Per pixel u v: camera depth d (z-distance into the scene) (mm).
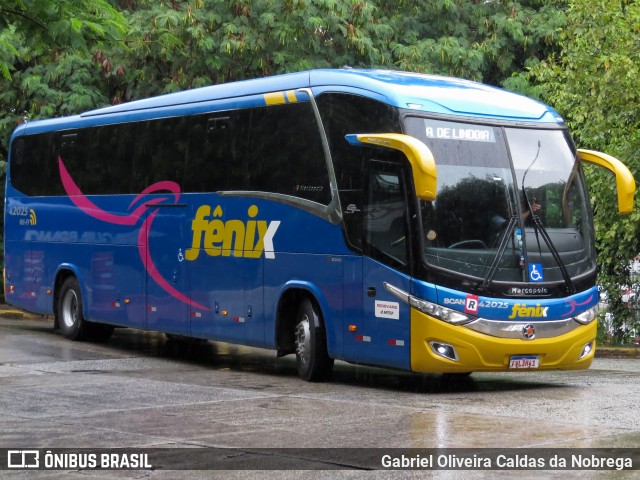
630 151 25656
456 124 17859
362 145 18188
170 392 17281
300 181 19406
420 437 12898
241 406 15664
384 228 17703
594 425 13805
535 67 27688
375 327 17812
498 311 17359
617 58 25469
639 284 26328
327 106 18953
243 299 20766
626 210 18781
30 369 20719
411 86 18141
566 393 17469
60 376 19594
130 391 17391
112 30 19828
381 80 18328
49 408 15445
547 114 18984
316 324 19062
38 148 28188
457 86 18812
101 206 25406
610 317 26703
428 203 17250
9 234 29234
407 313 17250
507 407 15625
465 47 32156
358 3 30703
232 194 21078
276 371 21094
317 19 30094
